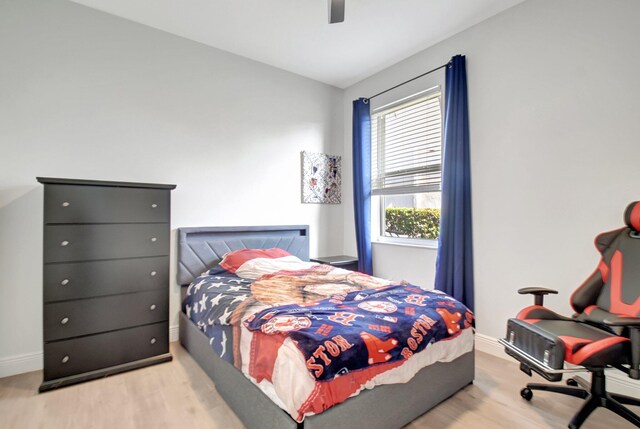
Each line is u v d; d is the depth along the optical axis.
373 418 1.49
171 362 2.43
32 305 2.31
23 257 2.29
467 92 2.80
